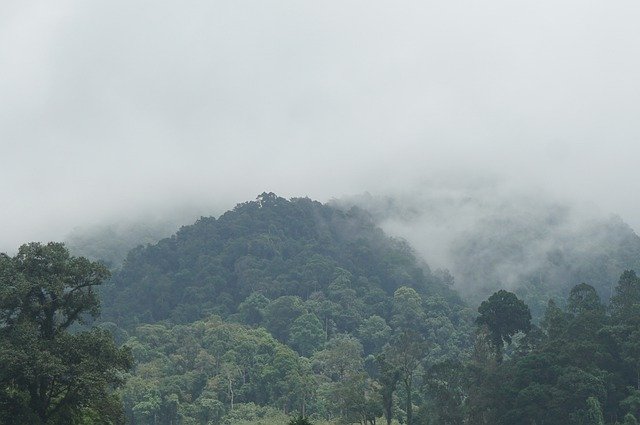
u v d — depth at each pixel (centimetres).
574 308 10812
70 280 5975
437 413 9956
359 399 10894
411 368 11412
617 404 9094
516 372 9406
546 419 8788
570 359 9312
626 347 9231
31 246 5909
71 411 5947
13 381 5581
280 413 14550
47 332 5928
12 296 5653
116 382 5953
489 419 9356
